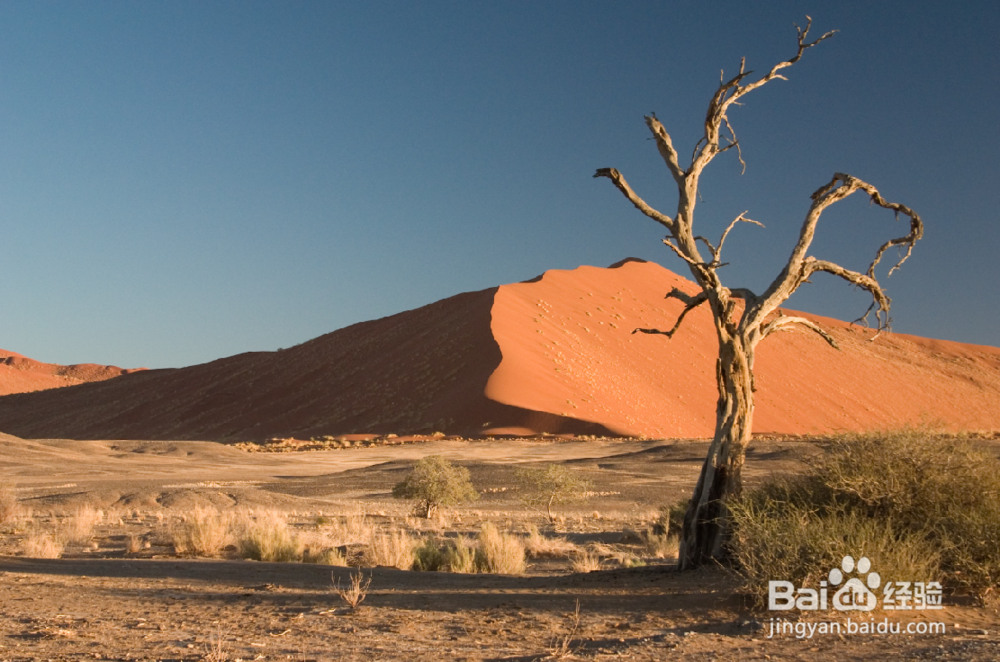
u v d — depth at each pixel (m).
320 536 19.19
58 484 43.16
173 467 59.12
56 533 20.53
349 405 97.88
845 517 8.41
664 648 6.54
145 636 7.39
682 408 98.94
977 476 9.16
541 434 75.69
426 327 117.38
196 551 17.42
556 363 93.38
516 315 104.75
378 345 119.06
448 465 29.95
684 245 10.75
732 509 9.20
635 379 100.94
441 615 8.40
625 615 8.05
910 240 11.41
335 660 6.44
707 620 7.57
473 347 96.19
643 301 129.50
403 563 15.00
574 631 7.36
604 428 75.75
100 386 161.75
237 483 44.34
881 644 6.38
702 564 10.29
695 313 132.00
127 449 68.69
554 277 125.44
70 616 8.42
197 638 7.30
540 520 28.05
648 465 51.00
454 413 82.12
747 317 10.62
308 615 8.46
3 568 12.73
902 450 9.35
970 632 6.64
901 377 142.12
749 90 10.80
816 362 131.50
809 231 10.95
